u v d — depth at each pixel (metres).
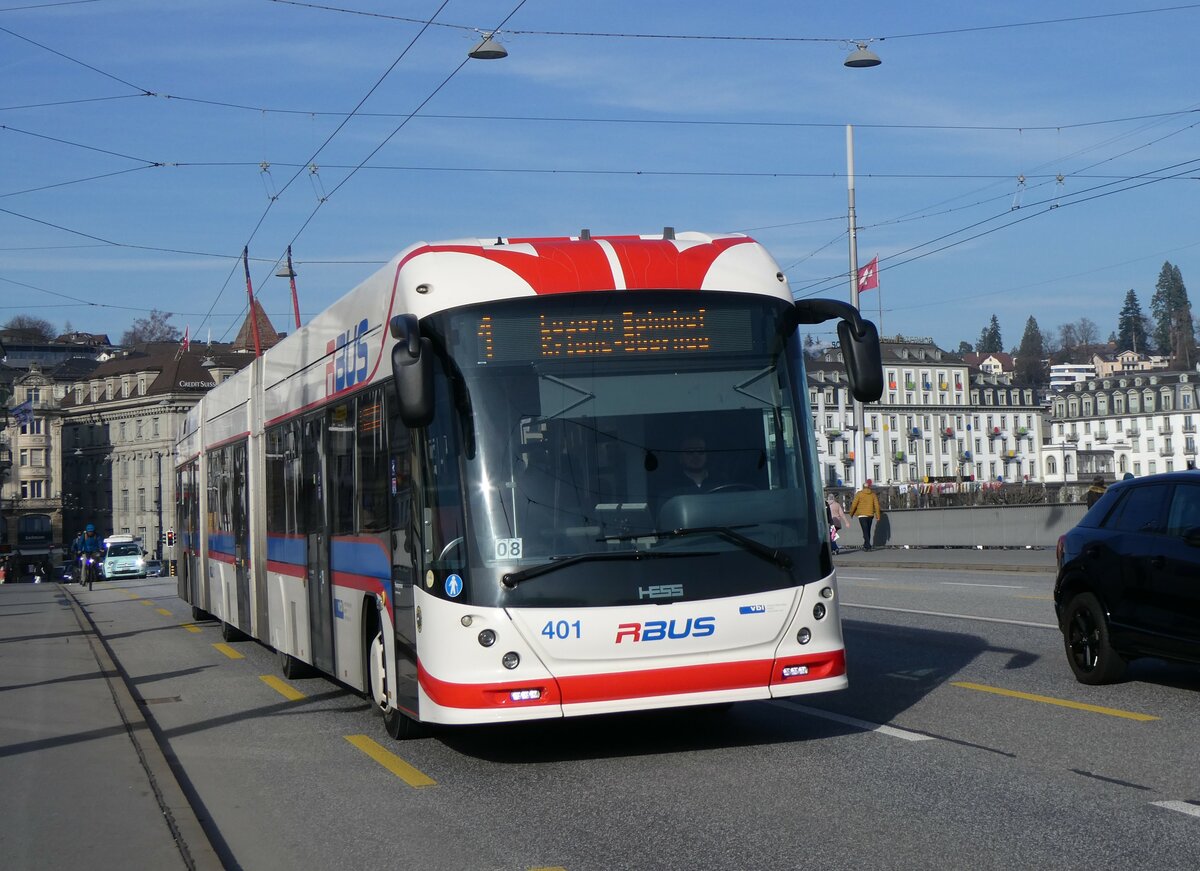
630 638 8.30
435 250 9.13
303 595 13.13
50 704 12.39
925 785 7.78
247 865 6.82
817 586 8.68
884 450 109.06
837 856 6.34
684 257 9.11
